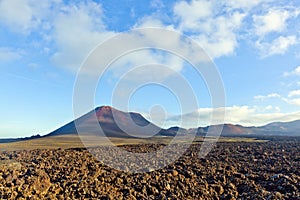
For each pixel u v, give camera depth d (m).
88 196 14.95
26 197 14.21
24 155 22.80
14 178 16.16
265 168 20.83
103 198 14.80
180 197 15.61
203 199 15.76
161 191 16.14
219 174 19.39
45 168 18.66
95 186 15.93
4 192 14.30
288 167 20.66
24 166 18.67
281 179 17.34
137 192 15.78
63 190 15.47
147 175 18.31
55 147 32.81
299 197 15.02
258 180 18.31
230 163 22.67
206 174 19.36
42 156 22.30
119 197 15.03
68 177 17.02
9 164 18.64
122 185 16.62
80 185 15.94
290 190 16.03
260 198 15.37
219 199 16.08
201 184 17.55
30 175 16.62
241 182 17.92
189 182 17.62
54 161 20.47
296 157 24.48
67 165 19.52
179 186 16.94
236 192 16.62
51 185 15.80
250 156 25.33
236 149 29.86
